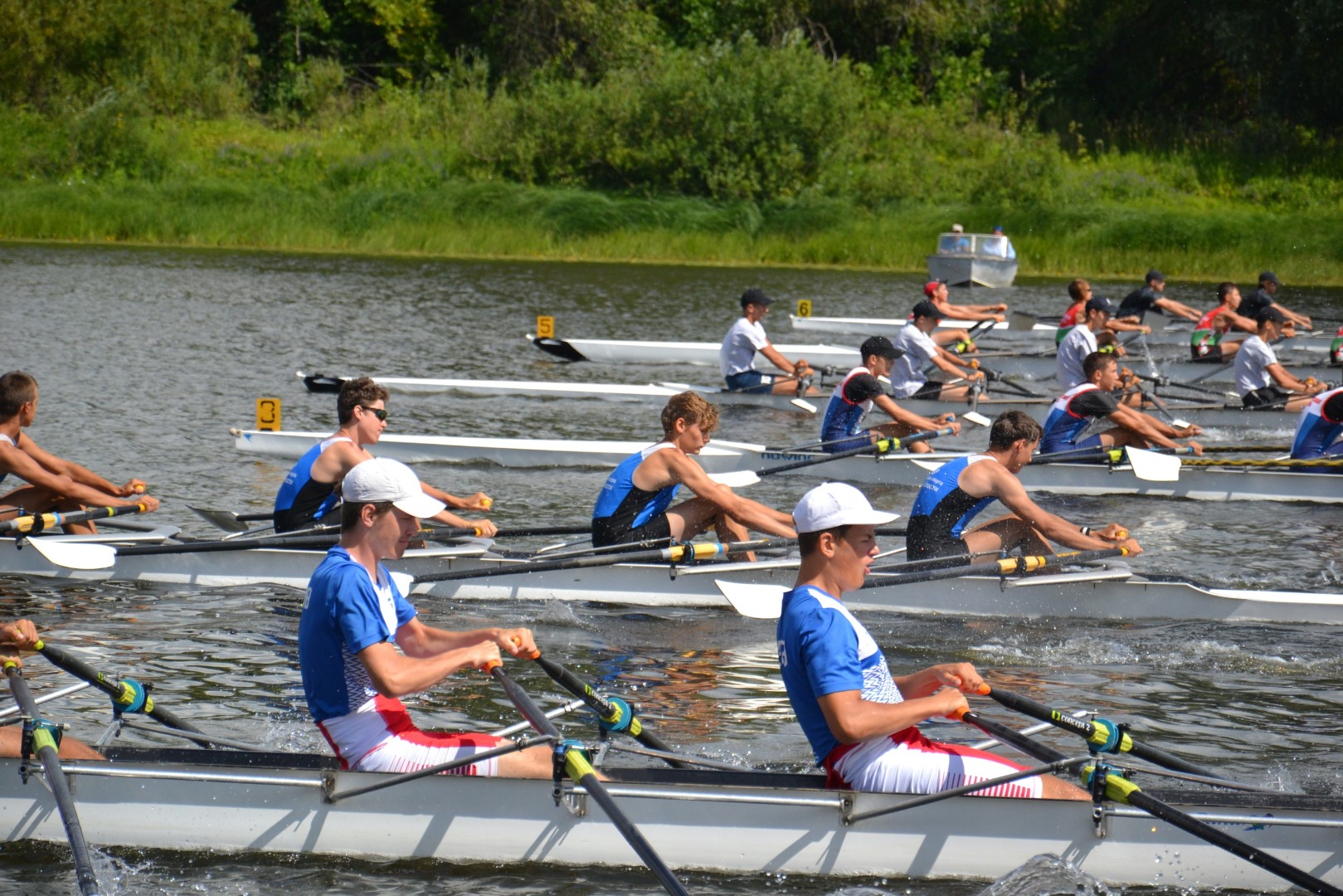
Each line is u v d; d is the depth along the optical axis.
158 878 9.62
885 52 94.50
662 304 53.25
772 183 75.94
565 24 93.69
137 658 14.32
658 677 14.25
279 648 14.77
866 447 22.83
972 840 9.65
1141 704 13.60
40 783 9.91
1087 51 96.00
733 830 9.72
